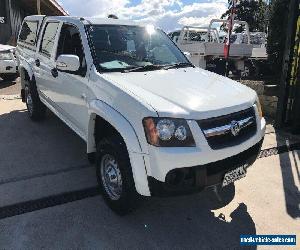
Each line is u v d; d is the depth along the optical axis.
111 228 3.43
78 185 4.26
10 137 5.88
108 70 3.98
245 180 4.50
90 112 3.76
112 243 3.22
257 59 12.56
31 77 6.22
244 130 3.48
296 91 6.37
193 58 12.54
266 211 3.80
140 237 3.31
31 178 4.41
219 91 3.66
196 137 3.07
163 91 3.44
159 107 3.10
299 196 4.13
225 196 4.09
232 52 12.34
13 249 3.10
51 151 5.30
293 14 6.18
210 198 4.04
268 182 4.45
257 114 3.70
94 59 4.05
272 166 4.94
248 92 3.87
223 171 3.28
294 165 4.98
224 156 3.20
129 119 3.20
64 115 4.98
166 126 3.02
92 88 3.87
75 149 5.39
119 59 4.21
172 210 3.78
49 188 4.16
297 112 6.33
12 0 18.91
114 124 3.30
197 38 14.48
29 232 3.33
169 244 3.23
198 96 3.42
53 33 5.31
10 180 4.34
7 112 7.46
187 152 3.02
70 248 3.13
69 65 3.91
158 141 3.01
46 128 6.36
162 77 3.92
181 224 3.54
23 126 6.46
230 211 3.79
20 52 7.04
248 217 3.69
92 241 3.23
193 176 3.12
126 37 4.55
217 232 3.43
